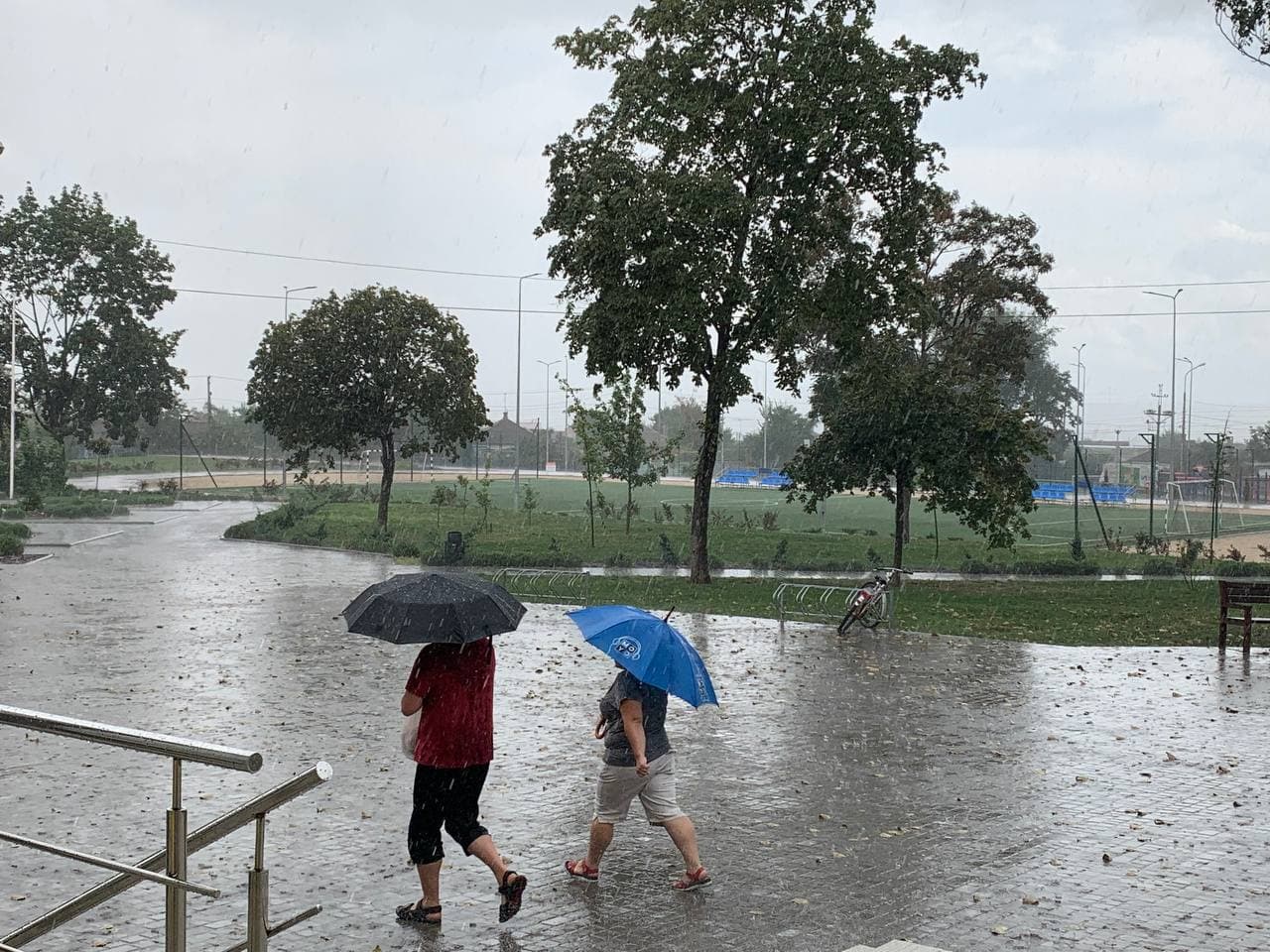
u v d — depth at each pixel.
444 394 44.59
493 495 78.06
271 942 6.66
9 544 34.91
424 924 6.96
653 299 27.55
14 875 7.73
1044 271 45.75
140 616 21.91
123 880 4.36
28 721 4.32
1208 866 8.20
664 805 7.69
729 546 42.75
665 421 176.38
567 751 11.58
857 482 30.44
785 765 11.16
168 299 75.69
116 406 73.25
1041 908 7.30
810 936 6.81
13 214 72.12
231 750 3.97
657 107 28.95
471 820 7.03
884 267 29.98
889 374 29.69
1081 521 67.06
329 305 44.62
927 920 7.08
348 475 107.31
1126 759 11.50
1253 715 13.76
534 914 7.16
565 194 30.94
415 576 7.17
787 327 30.58
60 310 72.81
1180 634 21.28
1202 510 83.56
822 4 28.98
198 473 108.62
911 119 28.75
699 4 28.67
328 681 15.29
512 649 18.47
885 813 9.50
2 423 67.12
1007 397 113.25
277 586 27.72
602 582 29.92
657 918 7.10
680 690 7.41
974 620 23.03
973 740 12.30
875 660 17.66
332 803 9.60
